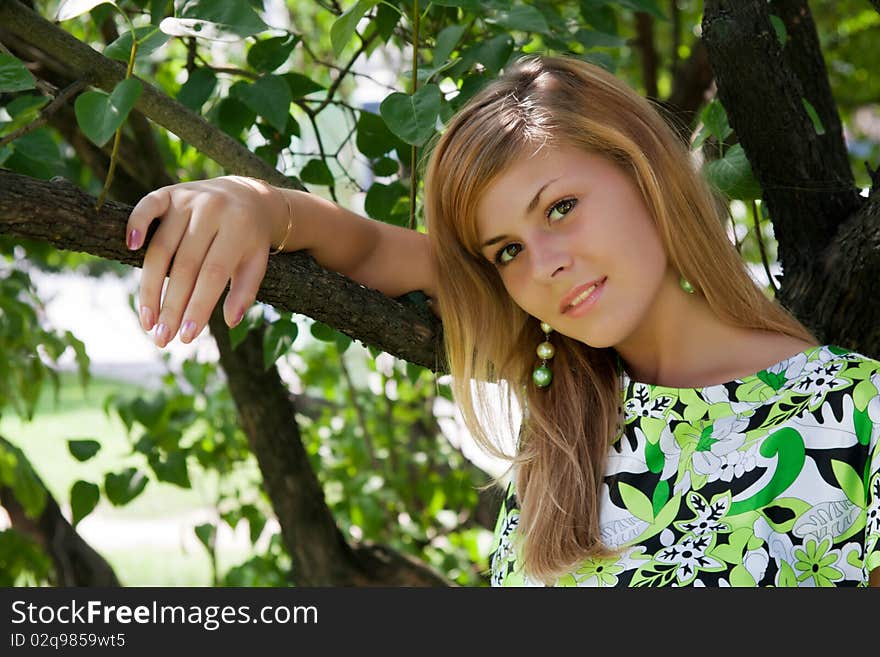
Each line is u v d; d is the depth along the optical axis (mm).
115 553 6316
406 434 3668
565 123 1334
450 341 1519
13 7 1408
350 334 1497
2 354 2617
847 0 4562
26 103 1734
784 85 1565
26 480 2617
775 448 1315
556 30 1936
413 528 3479
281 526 2709
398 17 1828
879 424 1280
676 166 1377
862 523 1267
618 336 1341
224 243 1194
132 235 1163
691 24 4242
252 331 2504
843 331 1660
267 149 2016
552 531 1443
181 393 2975
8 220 1104
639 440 1431
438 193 1424
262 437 2604
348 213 1459
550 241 1326
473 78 1713
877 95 4805
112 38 2387
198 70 1828
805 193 1672
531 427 1534
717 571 1295
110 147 2312
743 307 1406
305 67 3326
